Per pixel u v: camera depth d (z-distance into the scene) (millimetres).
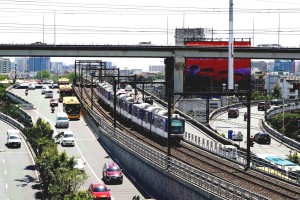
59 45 122750
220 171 52125
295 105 158500
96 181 57125
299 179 48188
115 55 127125
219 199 37125
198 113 128750
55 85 182750
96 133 89625
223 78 148500
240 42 151000
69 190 43375
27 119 100250
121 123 96125
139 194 51688
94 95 142375
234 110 130500
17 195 52188
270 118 142250
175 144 70938
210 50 131750
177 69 131750
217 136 86875
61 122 94938
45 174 49688
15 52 121562
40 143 62844
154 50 129625
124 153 65688
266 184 46375
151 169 53031
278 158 67250
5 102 141250
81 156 71188
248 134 55031
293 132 143125
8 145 79875
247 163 54750
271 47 132500
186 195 43281
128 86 159500
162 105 125250
